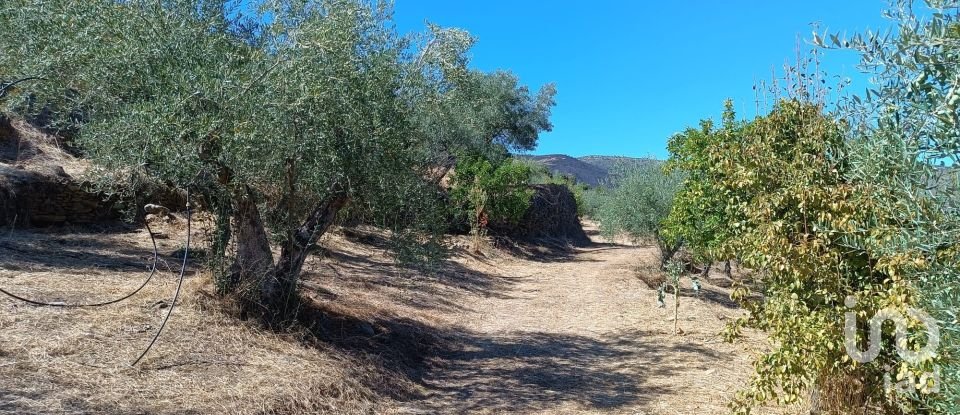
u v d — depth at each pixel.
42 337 4.75
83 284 6.31
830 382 4.70
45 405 3.78
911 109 2.94
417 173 7.30
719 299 13.67
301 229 6.93
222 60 5.39
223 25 5.90
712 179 7.03
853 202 3.87
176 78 4.96
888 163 3.22
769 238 4.33
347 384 5.59
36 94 5.57
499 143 27.97
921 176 2.86
